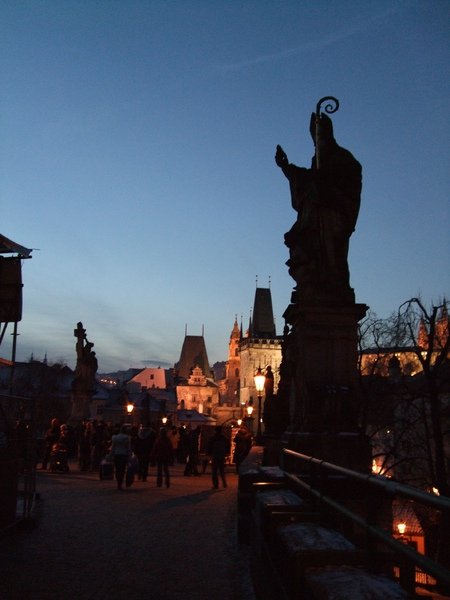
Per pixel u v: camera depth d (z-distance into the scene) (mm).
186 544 11664
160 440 22516
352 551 4473
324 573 4082
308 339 13828
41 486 21422
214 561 10289
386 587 3672
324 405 13133
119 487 21078
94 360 46969
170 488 22094
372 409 38844
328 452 12500
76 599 7961
